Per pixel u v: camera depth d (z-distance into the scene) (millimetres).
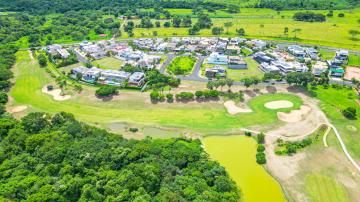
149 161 119062
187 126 156250
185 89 193625
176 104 176000
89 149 121500
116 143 130000
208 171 117000
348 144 141500
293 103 177000
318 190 115875
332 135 147750
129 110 171500
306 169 126500
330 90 191500
